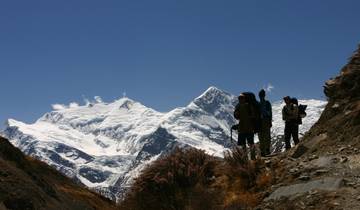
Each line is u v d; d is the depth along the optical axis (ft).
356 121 56.08
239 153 54.75
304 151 57.41
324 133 59.47
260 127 62.69
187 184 51.31
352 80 64.18
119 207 53.72
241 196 48.88
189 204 48.75
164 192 51.06
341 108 62.23
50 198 72.54
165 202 50.83
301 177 46.75
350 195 40.27
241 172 52.03
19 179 66.74
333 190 41.96
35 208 63.26
